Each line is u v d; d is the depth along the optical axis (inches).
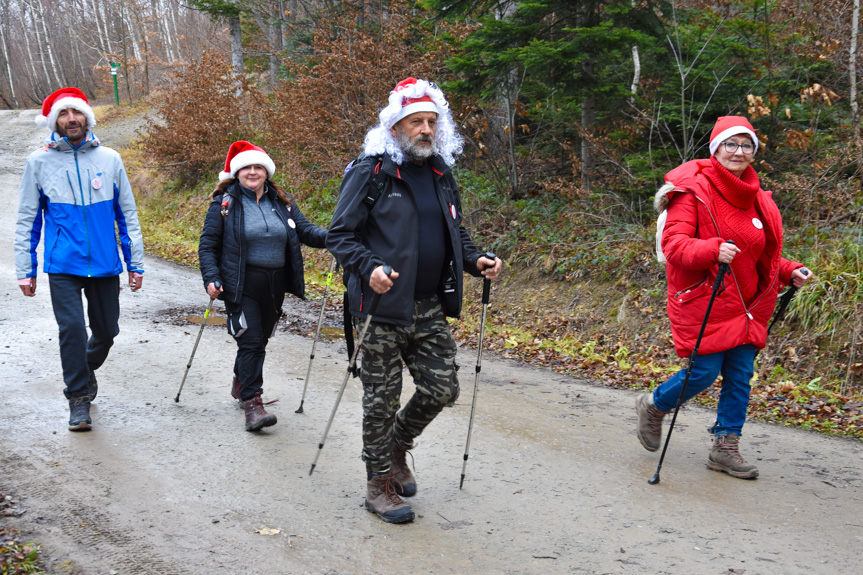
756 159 352.2
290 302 381.1
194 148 652.1
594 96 362.0
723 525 130.4
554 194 418.6
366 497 135.6
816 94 310.5
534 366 278.4
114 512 129.7
